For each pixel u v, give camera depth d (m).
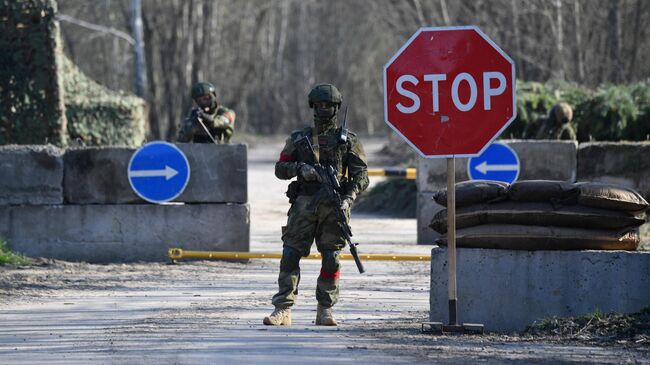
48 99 64.94
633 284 29.42
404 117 29.55
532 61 126.12
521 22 133.25
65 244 47.91
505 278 29.91
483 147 29.28
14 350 27.12
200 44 182.50
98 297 37.31
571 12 126.31
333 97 30.59
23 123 64.88
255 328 30.27
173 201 47.97
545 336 28.39
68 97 83.44
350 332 29.55
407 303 36.25
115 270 44.59
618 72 122.38
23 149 47.81
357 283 41.34
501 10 133.88
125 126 84.62
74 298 37.03
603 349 26.36
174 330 29.91
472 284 30.00
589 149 55.03
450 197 29.19
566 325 28.91
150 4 180.75
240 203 48.28
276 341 27.77
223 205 48.12
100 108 83.19
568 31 126.81
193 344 27.41
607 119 71.25
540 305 29.78
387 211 77.81
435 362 24.70
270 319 30.91
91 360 25.50
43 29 64.50
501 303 29.94
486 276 29.94
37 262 45.88
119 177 47.94
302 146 30.78
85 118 82.44
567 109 60.94
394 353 25.92
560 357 25.27
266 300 36.75
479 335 28.91
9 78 64.69
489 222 30.00
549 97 73.62
